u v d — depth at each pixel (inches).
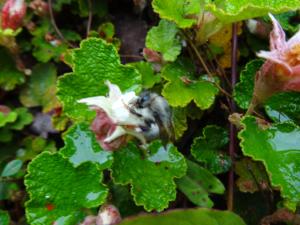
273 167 3.1
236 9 3.7
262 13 3.4
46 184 3.4
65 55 4.3
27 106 4.5
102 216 3.3
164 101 3.4
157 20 4.6
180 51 3.9
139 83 3.7
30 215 3.3
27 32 4.6
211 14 3.7
